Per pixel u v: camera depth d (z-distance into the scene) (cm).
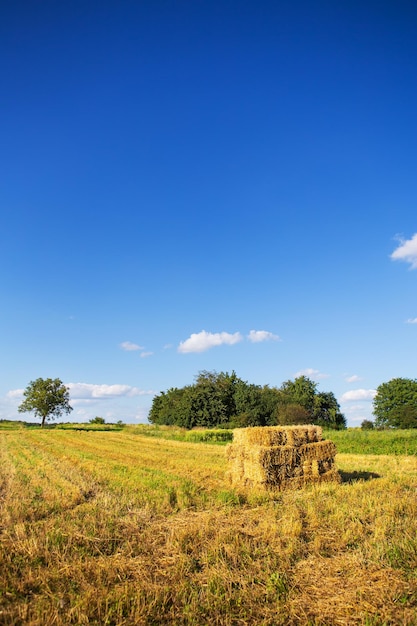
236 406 7900
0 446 3616
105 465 2195
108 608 632
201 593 684
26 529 994
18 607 620
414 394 8125
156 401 10812
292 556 837
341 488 1454
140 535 960
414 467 2173
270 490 1499
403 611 624
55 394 10356
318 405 8119
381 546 846
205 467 2133
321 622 609
